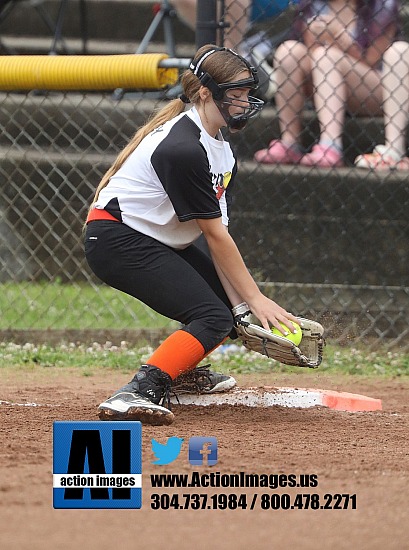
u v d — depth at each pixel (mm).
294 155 23453
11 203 24516
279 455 11297
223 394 14695
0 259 26531
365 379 18266
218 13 18750
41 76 18875
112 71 18297
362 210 22984
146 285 12984
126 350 20031
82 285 25859
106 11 32094
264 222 23312
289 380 17938
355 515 9023
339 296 21375
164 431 12477
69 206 24203
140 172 12812
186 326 13062
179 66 18000
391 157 23047
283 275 23203
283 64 22922
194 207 12516
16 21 32562
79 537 8250
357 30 22797
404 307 21203
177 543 8117
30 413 13734
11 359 19156
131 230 12953
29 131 27422
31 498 9352
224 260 12906
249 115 12852
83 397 15547
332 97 22906
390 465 10906
